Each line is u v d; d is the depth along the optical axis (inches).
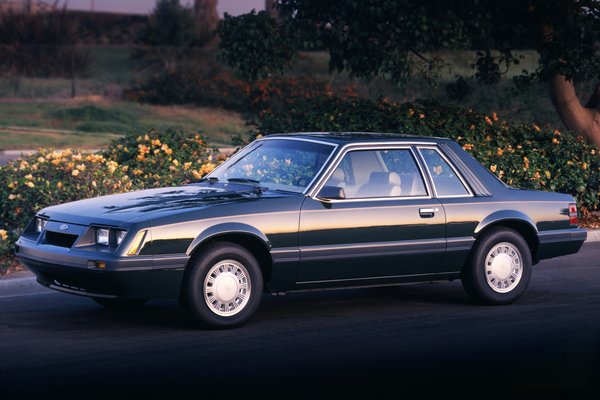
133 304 389.1
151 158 579.8
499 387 274.5
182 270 331.6
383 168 377.7
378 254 367.9
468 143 639.8
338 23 650.8
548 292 432.5
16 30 1850.4
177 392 265.9
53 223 349.7
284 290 358.0
